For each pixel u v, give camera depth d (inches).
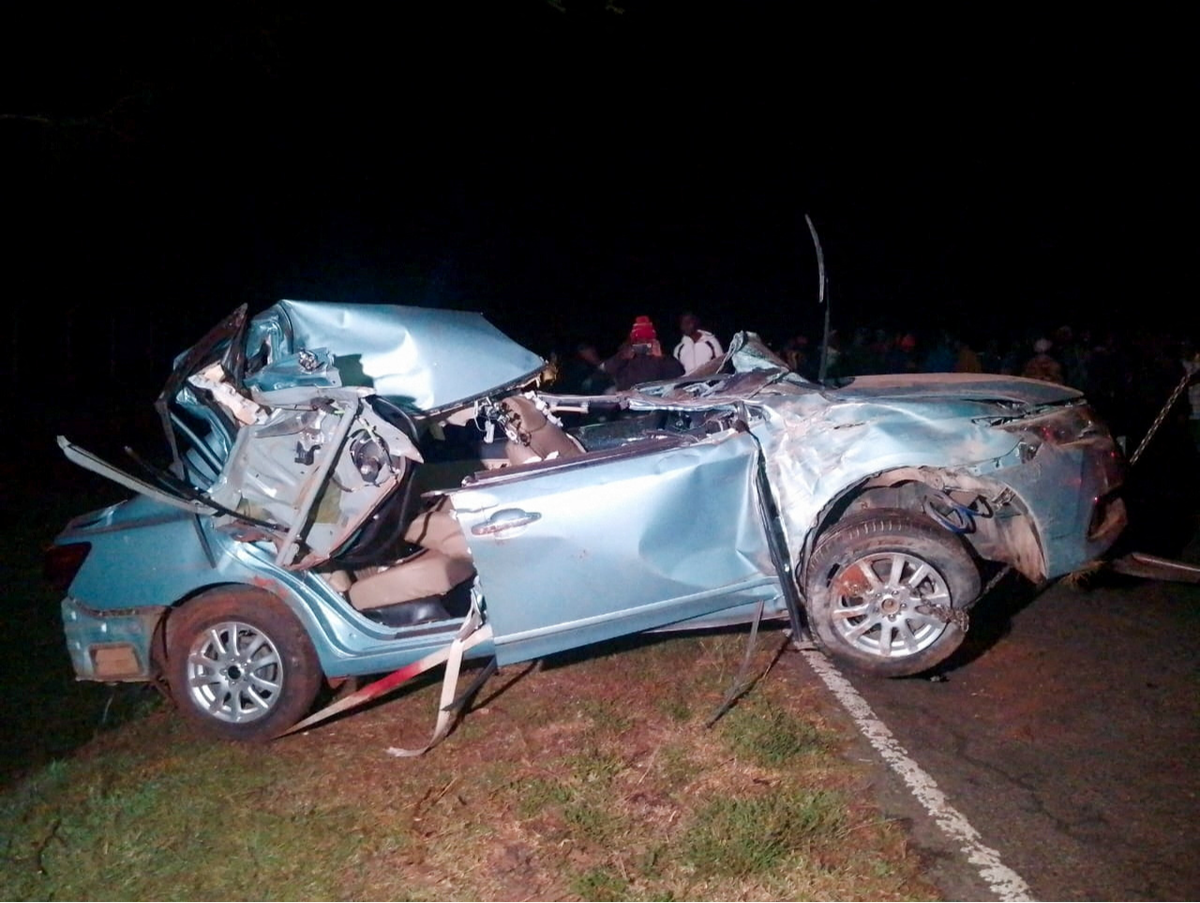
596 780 194.7
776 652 249.8
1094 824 173.3
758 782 191.6
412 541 236.4
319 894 168.6
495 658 226.4
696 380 275.0
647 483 216.4
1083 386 540.4
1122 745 198.8
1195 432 431.8
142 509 233.1
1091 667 235.0
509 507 212.2
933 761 197.0
